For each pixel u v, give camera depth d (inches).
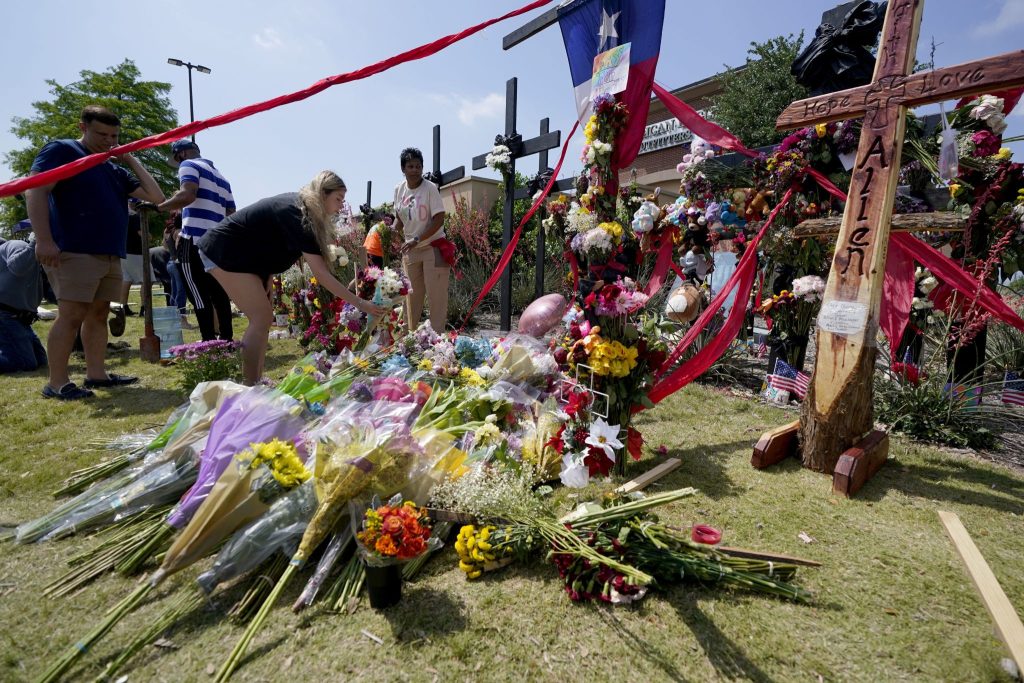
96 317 156.2
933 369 134.3
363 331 181.9
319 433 80.0
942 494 95.8
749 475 103.9
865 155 99.9
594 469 98.2
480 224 340.5
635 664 56.1
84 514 81.5
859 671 55.6
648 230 106.6
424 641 58.9
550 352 132.1
